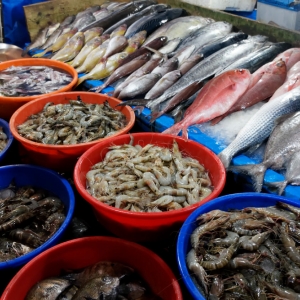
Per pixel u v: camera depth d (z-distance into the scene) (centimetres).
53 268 197
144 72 360
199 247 172
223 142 260
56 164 282
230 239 171
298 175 215
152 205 204
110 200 211
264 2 430
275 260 162
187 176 221
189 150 249
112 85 372
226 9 483
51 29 506
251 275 159
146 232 207
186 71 347
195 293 148
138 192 213
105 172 235
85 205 279
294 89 265
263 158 242
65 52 441
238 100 286
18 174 271
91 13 517
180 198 210
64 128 285
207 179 229
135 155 241
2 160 286
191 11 477
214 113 280
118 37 417
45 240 223
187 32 425
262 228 175
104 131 283
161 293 183
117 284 176
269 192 222
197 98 290
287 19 412
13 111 348
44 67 418
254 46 346
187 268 162
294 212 182
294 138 232
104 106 317
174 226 201
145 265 193
